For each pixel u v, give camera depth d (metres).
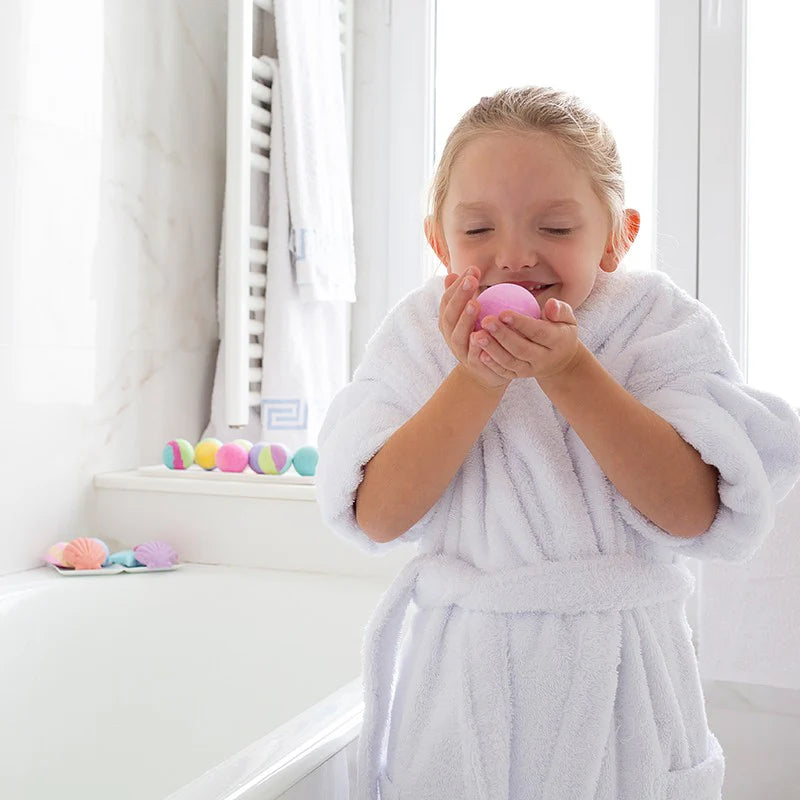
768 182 1.63
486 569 0.68
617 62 1.70
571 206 0.66
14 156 1.37
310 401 1.72
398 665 0.84
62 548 1.43
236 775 0.68
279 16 1.70
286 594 1.34
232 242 1.66
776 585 1.32
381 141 1.87
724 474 0.64
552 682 0.65
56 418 1.47
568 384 0.62
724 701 1.40
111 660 1.33
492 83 1.80
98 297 1.54
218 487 1.51
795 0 1.61
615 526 0.68
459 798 0.67
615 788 0.65
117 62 1.56
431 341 0.73
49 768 1.17
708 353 0.70
